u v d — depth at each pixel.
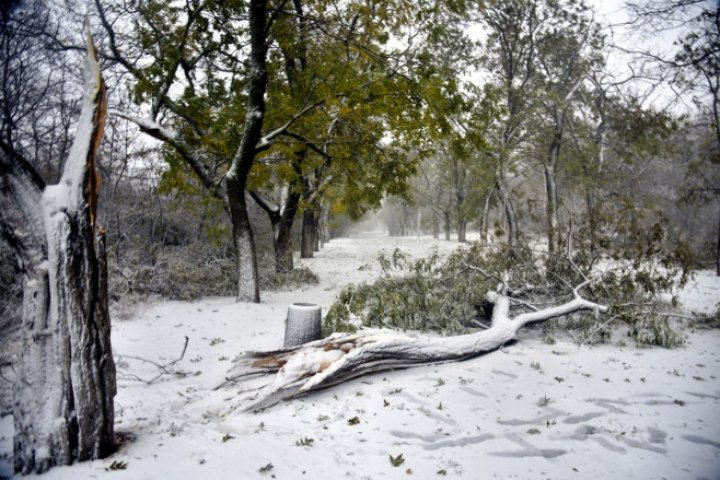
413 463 3.19
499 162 19.62
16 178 2.85
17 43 4.64
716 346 6.81
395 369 5.50
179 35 10.65
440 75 11.22
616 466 3.16
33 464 2.86
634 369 5.56
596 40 16.14
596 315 7.21
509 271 9.41
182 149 9.91
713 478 2.98
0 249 5.41
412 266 9.38
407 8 10.59
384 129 12.69
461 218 30.44
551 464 3.19
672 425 3.85
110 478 2.79
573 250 9.55
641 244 8.75
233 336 7.21
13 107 4.57
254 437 3.62
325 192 14.84
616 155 20.56
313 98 11.05
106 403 3.14
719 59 6.62
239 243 10.34
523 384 4.97
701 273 15.92
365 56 11.19
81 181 3.01
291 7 11.31
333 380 4.79
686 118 12.84
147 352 6.15
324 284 14.08
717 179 14.94
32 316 2.91
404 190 13.52
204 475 2.92
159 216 13.03
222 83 12.30
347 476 2.99
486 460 3.24
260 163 12.34
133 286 9.73
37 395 2.91
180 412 4.18
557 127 19.39
